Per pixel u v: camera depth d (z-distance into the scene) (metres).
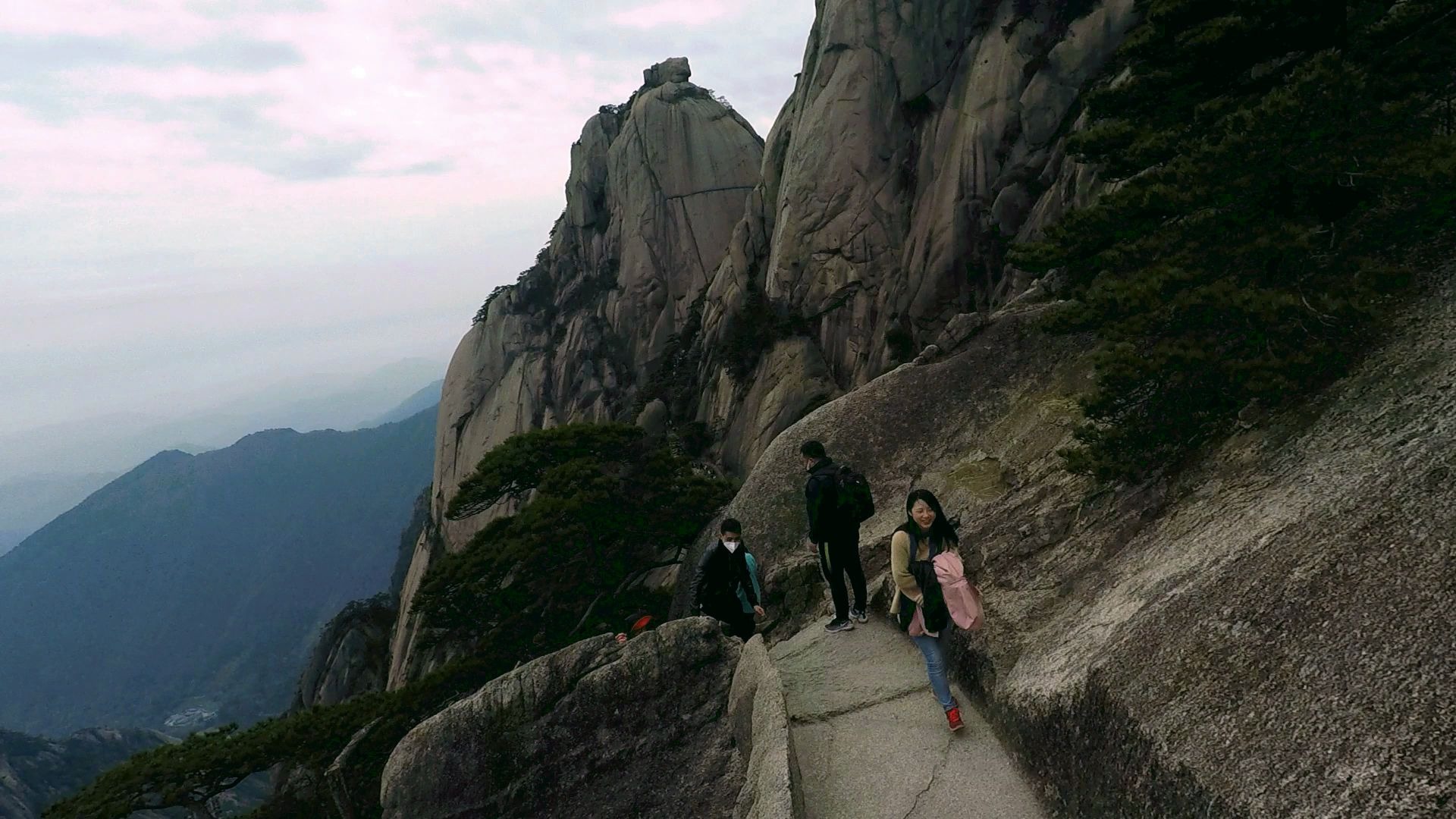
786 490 12.98
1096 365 7.86
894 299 45.88
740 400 50.94
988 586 7.91
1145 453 7.59
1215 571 5.18
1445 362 5.67
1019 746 5.82
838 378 47.97
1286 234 7.37
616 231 75.88
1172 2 10.13
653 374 67.75
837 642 8.35
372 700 23.78
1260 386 6.65
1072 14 43.38
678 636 8.30
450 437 80.31
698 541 18.66
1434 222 7.29
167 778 21.20
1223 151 7.93
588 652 8.49
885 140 47.78
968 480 10.92
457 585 23.20
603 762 7.89
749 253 57.59
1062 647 6.03
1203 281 7.96
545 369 75.75
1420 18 8.20
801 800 5.65
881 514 11.66
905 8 47.97
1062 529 7.98
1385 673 3.64
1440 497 4.28
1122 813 4.52
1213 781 3.88
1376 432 5.47
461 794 8.23
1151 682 4.70
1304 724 3.74
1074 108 41.19
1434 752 3.19
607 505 24.14
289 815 23.70
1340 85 7.32
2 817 125.19
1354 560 4.31
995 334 13.26
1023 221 41.62
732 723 7.43
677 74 79.81
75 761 144.88
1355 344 6.76
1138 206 9.42
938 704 6.93
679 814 7.30
